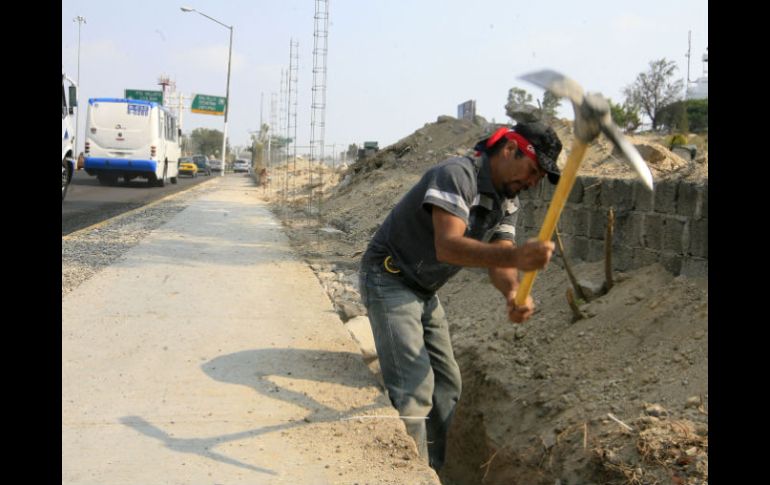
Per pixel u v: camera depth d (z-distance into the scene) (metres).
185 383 4.10
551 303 6.48
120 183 30.16
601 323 5.70
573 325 5.90
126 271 7.54
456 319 7.27
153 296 6.31
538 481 4.64
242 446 3.33
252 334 5.12
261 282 7.23
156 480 2.97
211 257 8.85
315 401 3.90
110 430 3.45
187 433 3.45
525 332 6.22
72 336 4.94
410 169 17.03
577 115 2.23
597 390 4.97
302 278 7.62
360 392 4.04
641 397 4.65
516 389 5.58
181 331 5.15
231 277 7.46
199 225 12.98
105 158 26.23
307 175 29.64
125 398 3.85
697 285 5.32
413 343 3.80
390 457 3.29
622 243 6.28
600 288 6.07
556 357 5.64
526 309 2.85
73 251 8.77
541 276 7.12
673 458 3.79
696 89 29.50
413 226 3.69
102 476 2.99
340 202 16.92
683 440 3.88
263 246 10.40
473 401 6.04
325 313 5.86
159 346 4.77
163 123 28.08
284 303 6.20
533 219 7.55
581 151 2.31
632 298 5.70
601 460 4.08
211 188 29.08
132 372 4.25
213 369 4.35
